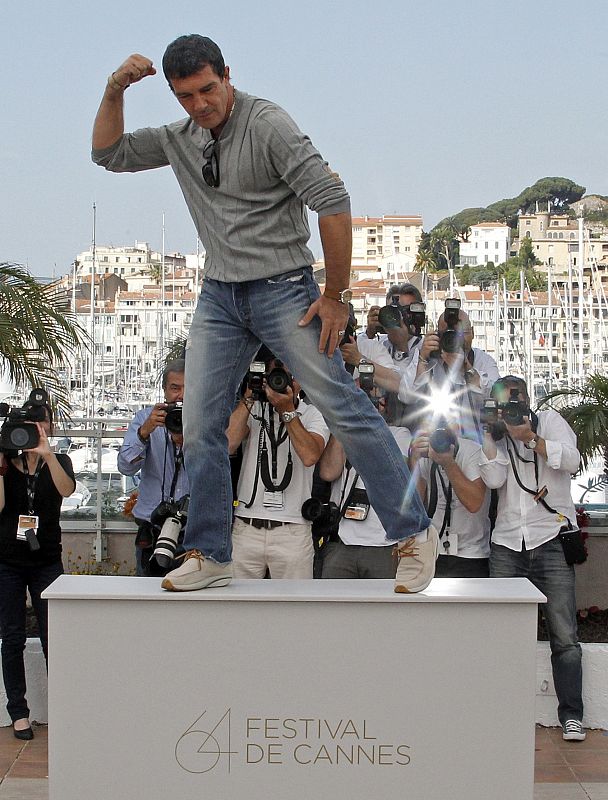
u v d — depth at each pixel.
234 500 4.80
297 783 3.07
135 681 3.07
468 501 4.79
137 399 38.44
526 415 4.87
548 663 4.97
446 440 4.71
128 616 3.07
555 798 4.07
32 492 4.73
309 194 2.89
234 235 3.01
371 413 3.11
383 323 5.72
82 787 3.08
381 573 4.78
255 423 4.77
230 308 3.10
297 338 3.03
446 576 4.96
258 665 3.06
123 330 45.06
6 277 6.73
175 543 3.52
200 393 3.15
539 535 4.86
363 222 95.69
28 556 4.73
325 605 3.05
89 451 10.72
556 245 99.25
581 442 6.50
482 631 3.05
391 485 3.11
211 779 3.07
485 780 3.06
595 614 5.84
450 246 93.69
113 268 102.94
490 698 3.05
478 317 50.97
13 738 4.74
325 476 4.91
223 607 3.06
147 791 3.08
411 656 3.05
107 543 6.38
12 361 6.54
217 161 2.97
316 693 3.06
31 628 5.49
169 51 2.86
